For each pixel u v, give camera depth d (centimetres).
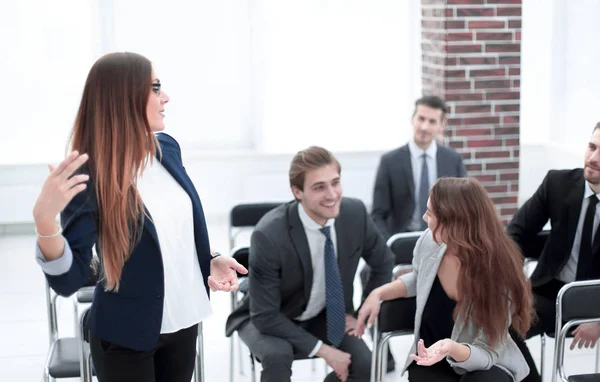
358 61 670
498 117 584
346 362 299
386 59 672
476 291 257
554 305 338
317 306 315
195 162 658
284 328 302
